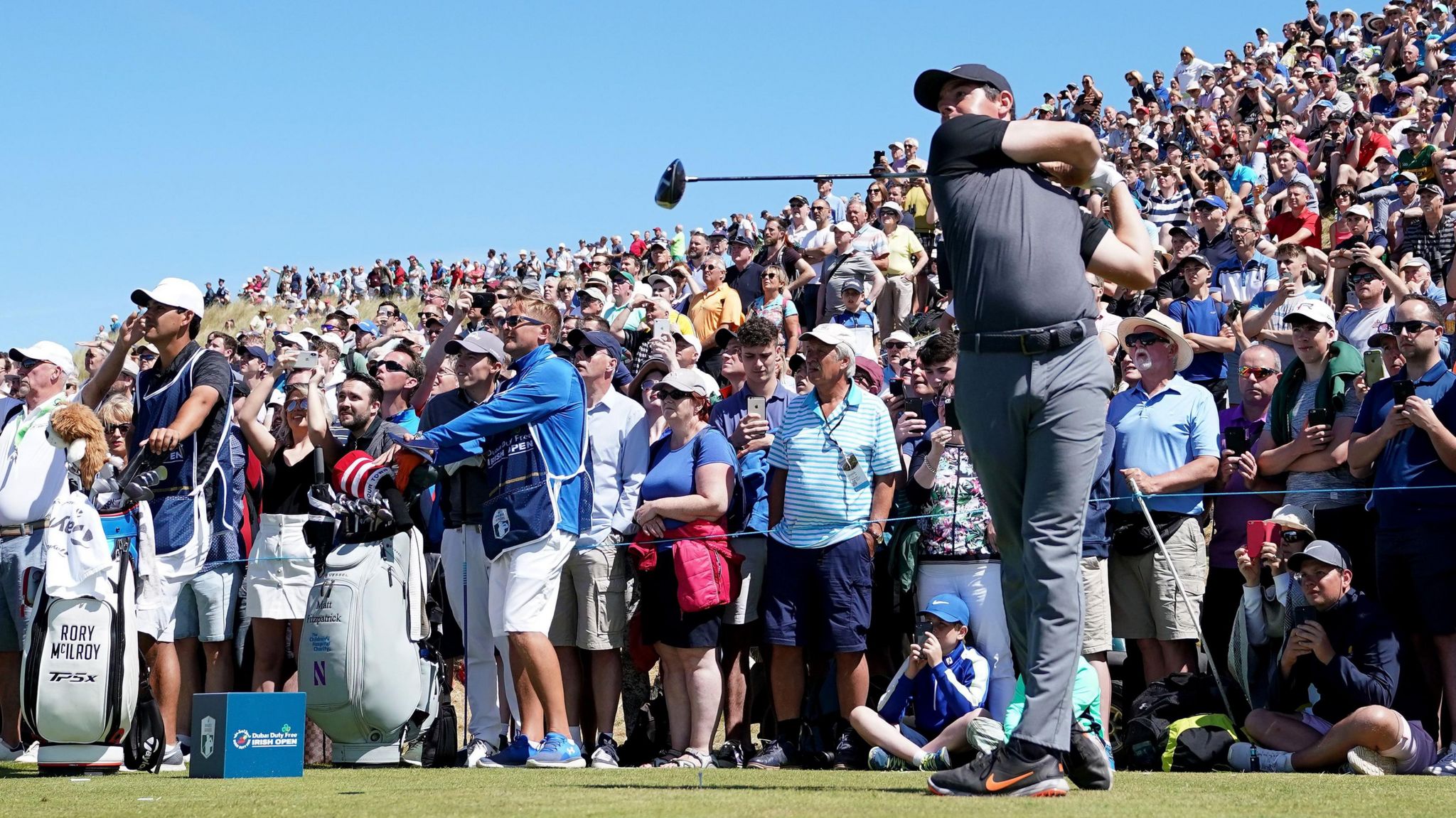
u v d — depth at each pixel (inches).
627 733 312.3
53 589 259.6
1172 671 279.7
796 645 277.7
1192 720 254.5
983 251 168.4
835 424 280.4
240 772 234.4
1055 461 166.1
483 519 276.1
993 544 272.1
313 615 282.4
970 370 170.6
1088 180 176.9
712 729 283.4
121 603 264.1
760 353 326.3
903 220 687.7
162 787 215.8
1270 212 625.0
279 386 450.0
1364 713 231.9
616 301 545.3
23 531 291.7
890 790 179.6
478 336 301.1
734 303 530.3
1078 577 167.5
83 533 260.8
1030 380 166.2
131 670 265.3
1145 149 786.8
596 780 212.8
